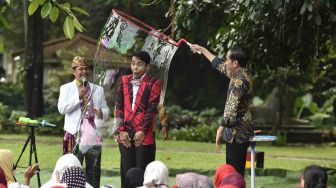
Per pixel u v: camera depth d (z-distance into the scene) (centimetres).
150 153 964
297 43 1366
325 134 2806
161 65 984
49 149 1922
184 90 3781
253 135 927
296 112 3272
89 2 3378
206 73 3769
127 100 964
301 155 2123
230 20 1364
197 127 2769
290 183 1362
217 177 740
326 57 2042
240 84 902
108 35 966
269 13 1235
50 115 2738
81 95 1013
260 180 1391
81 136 991
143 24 980
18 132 2634
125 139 961
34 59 2791
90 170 1006
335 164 1759
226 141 926
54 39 4025
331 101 3206
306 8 1102
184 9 1287
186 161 1747
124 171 970
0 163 901
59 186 717
